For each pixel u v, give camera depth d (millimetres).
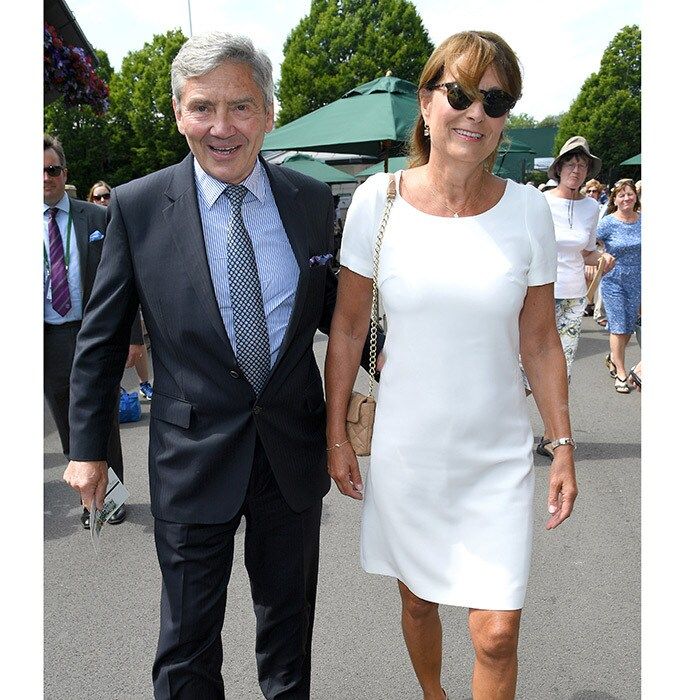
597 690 2580
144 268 2020
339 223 13484
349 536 3904
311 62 34344
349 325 2238
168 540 2082
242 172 2006
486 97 1907
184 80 1939
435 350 2002
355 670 2740
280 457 2104
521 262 2012
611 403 6324
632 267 6469
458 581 2033
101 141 31766
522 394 2115
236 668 2777
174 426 2074
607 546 3676
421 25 34406
